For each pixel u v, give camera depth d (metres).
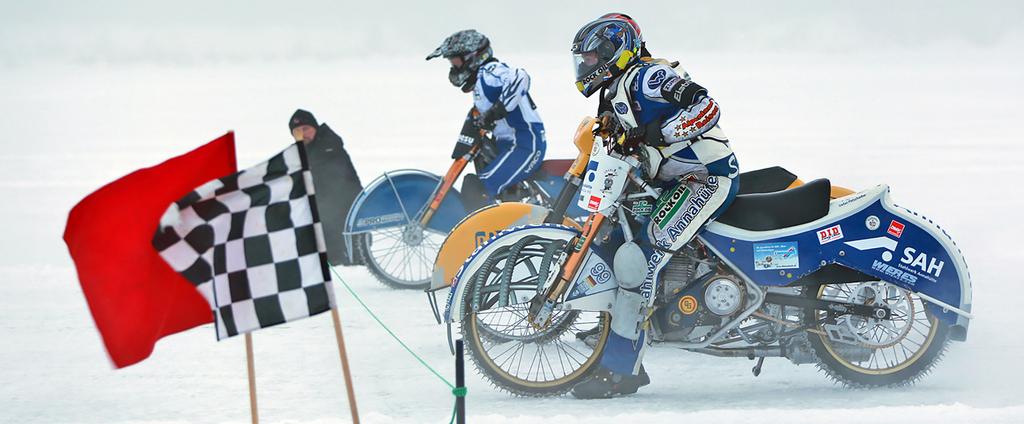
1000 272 39.00
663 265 23.52
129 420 22.62
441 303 35.03
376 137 95.94
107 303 16.80
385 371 26.67
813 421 21.44
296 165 17.20
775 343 25.94
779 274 23.72
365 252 37.41
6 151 90.50
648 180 23.91
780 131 101.75
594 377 24.38
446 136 96.94
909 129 104.69
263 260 17.22
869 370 24.70
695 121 22.67
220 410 23.36
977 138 96.31
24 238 49.19
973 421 21.31
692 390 25.14
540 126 36.03
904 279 24.02
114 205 16.89
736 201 24.02
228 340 30.02
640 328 23.81
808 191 24.00
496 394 24.78
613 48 22.92
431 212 37.25
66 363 27.50
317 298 17.30
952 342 29.02
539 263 25.53
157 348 29.14
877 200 24.02
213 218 17.11
